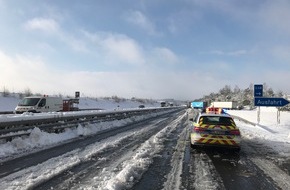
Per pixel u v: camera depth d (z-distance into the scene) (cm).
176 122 2828
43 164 856
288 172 849
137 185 677
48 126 1393
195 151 1169
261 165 939
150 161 950
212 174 803
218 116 1227
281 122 2794
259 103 2194
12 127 1182
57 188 634
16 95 6800
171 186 677
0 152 998
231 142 1148
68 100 3475
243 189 671
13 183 665
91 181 689
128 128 2106
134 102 13662
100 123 2116
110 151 1102
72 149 1124
